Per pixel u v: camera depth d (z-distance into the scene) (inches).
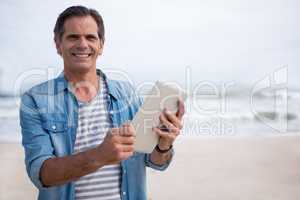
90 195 68.2
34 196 192.5
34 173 61.4
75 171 57.4
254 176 217.9
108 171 69.1
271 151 261.6
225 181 212.4
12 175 219.1
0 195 192.5
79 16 69.3
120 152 54.6
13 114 346.3
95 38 70.6
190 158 242.8
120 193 70.1
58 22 71.6
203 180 212.4
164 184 206.4
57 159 59.9
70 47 69.7
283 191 200.5
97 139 70.5
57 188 67.2
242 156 250.1
